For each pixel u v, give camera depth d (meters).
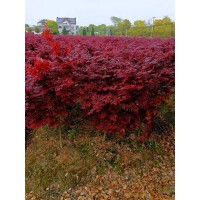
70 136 3.13
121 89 2.31
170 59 2.92
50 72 2.38
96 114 2.65
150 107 2.58
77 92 2.47
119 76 2.37
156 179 2.60
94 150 2.91
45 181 2.67
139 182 2.57
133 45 4.73
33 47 4.93
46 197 2.53
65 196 2.50
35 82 2.42
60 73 2.40
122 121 2.56
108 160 2.80
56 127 3.32
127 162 2.78
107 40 6.45
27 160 2.93
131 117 2.63
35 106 2.46
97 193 2.48
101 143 3.00
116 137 3.09
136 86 2.28
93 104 2.44
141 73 2.34
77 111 3.46
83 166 2.74
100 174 2.67
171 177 2.60
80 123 3.32
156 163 2.81
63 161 2.80
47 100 2.47
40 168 2.79
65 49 2.59
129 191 2.47
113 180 2.60
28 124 2.56
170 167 2.76
